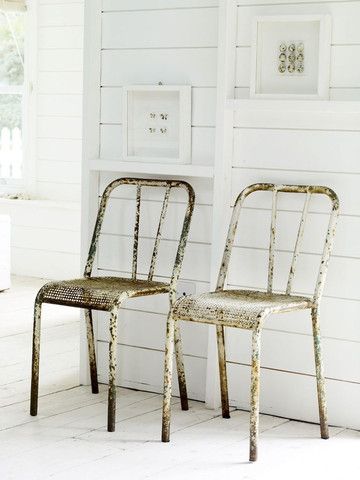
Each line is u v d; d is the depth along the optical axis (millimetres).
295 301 3979
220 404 4480
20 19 7938
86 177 4762
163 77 4605
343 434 4148
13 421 4191
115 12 4691
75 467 3705
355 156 4160
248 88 4363
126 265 4742
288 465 3781
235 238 4426
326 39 4145
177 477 3641
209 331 4430
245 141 4383
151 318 4684
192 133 4543
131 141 4668
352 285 4184
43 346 5445
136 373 4734
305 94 4191
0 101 8125
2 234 6980
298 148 4273
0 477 3596
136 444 3959
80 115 7613
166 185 4484
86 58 4727
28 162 7887
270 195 4340
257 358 3773
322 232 4238
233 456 3859
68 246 7473
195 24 4512
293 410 4336
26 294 6934
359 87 4133
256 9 4320
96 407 4414
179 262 4328
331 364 4238
